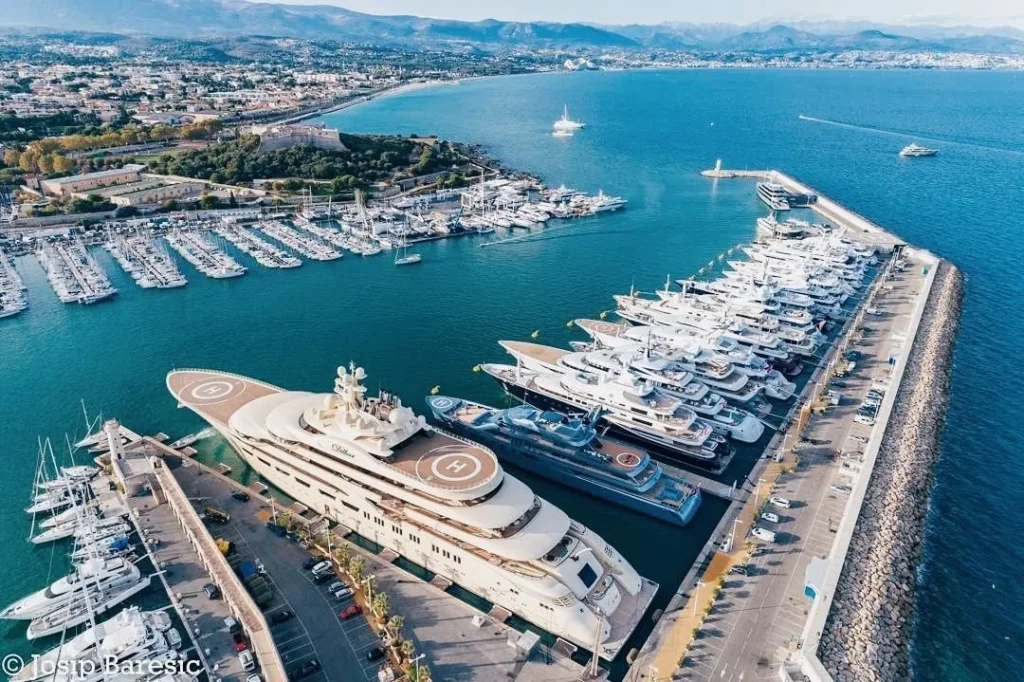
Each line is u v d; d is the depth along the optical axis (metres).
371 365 144.38
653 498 97.19
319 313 172.38
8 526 94.56
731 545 89.38
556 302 181.50
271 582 82.75
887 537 90.62
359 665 71.38
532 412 111.19
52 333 159.00
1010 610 83.50
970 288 187.50
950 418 124.44
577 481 102.94
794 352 144.62
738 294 170.12
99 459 107.38
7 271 194.00
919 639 78.94
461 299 183.00
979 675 74.75
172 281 189.00
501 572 79.00
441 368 143.25
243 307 175.75
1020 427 121.62
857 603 79.31
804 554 87.56
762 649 73.44
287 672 70.12
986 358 147.50
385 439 88.50
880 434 113.06
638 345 141.00
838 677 69.00
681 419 111.19
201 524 89.19
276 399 108.69
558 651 74.44
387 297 183.75
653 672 70.75
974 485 106.19
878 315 167.12
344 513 93.94
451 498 81.50
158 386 134.88
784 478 104.06
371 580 81.56
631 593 81.50
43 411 125.06
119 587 81.69
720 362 131.25
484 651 73.69
